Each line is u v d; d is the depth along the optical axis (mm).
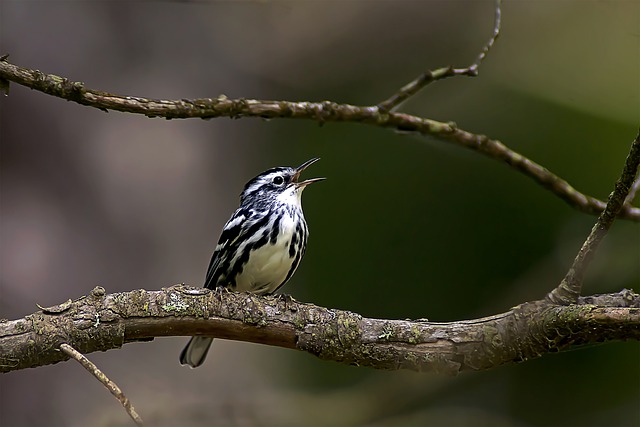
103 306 6066
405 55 15625
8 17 11688
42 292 10680
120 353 11164
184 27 12938
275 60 14758
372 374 14055
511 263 15070
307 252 15453
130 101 6680
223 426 11062
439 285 15188
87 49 12023
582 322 5898
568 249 13188
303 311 6402
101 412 10500
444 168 15336
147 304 6148
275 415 11398
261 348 12672
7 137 11109
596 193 14859
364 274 15359
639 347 14172
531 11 15352
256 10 14023
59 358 5984
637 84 14859
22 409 10305
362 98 15602
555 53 15219
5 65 6332
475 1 15641
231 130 12891
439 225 15320
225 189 12547
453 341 6277
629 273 12656
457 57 15578
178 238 11758
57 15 11953
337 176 15422
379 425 12133
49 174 11195
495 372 14297
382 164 15422
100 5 12281
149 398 10867
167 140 12117
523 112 15352
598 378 14258
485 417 13086
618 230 12719
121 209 11477
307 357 13992
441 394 13719
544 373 14297
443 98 15578
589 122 15109
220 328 6281
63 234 11016
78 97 6516
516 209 15133
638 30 14227
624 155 14883
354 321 6371
